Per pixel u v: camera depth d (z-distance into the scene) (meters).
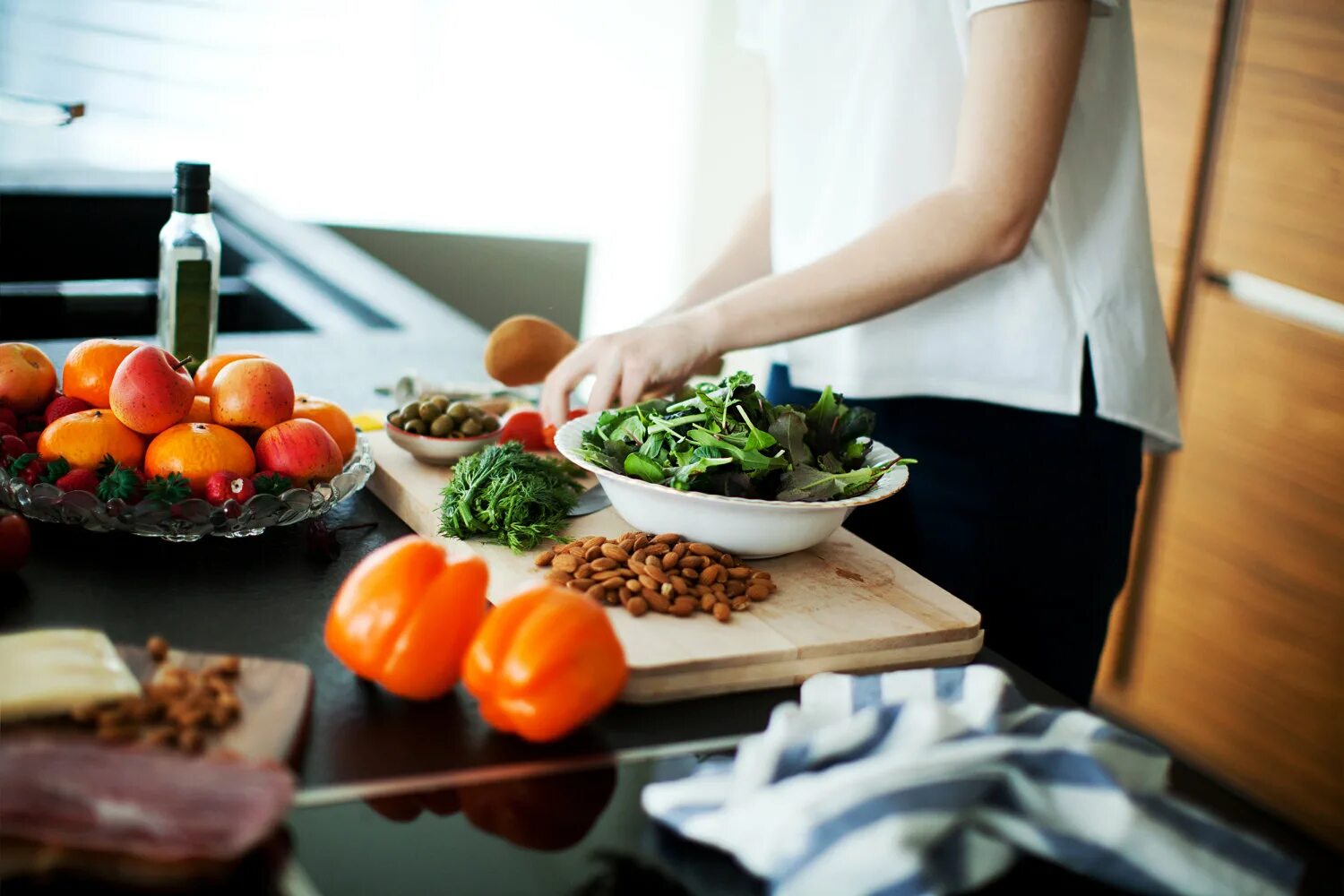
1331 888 0.68
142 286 2.12
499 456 1.09
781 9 1.46
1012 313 1.40
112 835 0.60
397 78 3.15
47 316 2.00
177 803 0.61
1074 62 1.20
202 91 2.98
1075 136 1.38
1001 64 1.20
